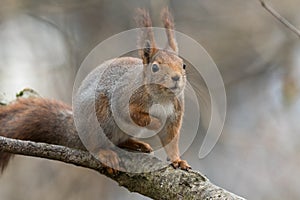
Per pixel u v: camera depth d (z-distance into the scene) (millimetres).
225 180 12422
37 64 13570
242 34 13891
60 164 12781
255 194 12273
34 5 13797
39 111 8195
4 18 13789
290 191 12234
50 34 14258
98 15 14352
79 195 12609
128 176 7172
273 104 13258
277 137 12516
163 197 6926
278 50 13648
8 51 13797
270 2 13672
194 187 6699
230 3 14094
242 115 13359
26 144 6934
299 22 13641
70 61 13688
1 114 8328
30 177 12664
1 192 12477
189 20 13977
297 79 13094
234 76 13625
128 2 14227
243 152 12508
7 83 13281
